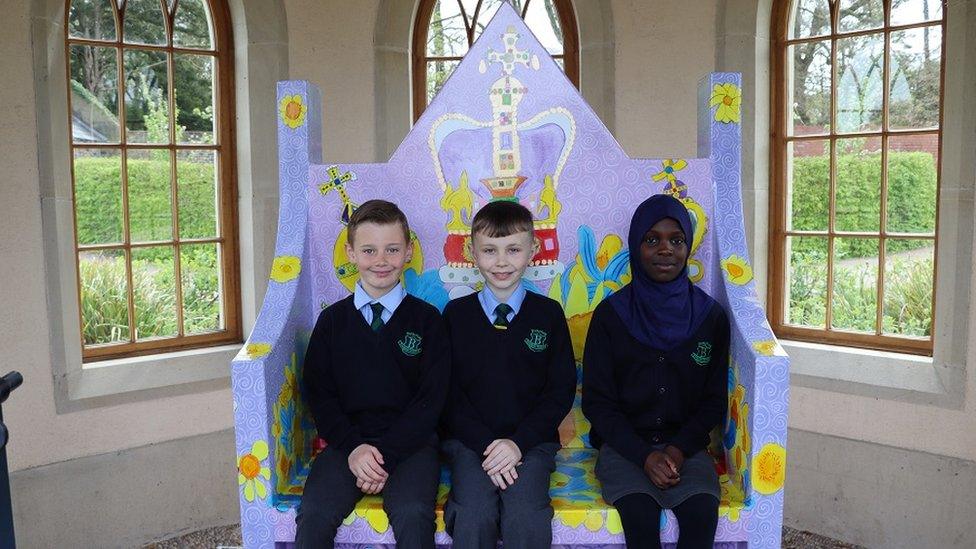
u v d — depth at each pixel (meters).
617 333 2.12
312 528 1.80
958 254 3.03
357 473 1.90
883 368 3.25
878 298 3.41
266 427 1.87
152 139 3.53
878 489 3.26
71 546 3.20
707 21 3.57
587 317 2.32
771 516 1.87
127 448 3.33
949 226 3.06
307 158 2.30
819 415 3.42
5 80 3.00
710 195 2.28
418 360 2.11
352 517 1.87
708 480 1.89
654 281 2.13
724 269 2.14
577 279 2.32
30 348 3.09
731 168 2.27
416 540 1.79
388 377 2.08
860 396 3.29
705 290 2.28
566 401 2.10
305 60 3.65
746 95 3.55
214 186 3.71
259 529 1.90
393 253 2.09
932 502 3.11
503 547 1.84
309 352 2.12
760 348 1.90
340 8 3.71
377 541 1.87
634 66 3.72
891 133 3.33
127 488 3.33
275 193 3.63
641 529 1.80
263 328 2.01
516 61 2.30
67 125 3.21
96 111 3.36
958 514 3.05
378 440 1.99
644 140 3.73
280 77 3.59
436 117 2.31
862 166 3.43
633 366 2.10
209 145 3.68
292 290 2.12
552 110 2.30
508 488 1.89
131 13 3.45
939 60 3.17
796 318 3.67
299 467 2.12
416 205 2.32
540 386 2.14
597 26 3.76
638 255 2.12
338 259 2.31
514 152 2.31
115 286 3.45
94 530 3.25
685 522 1.82
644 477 1.91
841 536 3.38
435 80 4.00
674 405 2.08
